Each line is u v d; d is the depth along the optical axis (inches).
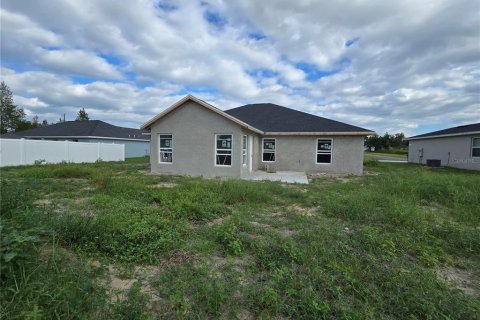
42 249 126.3
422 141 1003.3
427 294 106.3
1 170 537.0
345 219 220.2
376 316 96.0
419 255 155.2
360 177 542.3
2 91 1854.1
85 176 452.1
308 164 647.1
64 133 1097.4
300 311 97.3
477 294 116.7
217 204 248.1
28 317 73.3
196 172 521.3
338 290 106.6
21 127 1972.2
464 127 851.4
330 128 636.1
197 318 90.8
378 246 157.6
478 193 298.2
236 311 96.4
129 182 353.1
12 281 90.4
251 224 197.5
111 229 160.6
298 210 254.1
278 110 782.5
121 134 1253.1
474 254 160.1
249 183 365.1
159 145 546.0
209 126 511.2
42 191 307.0
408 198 293.9
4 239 95.5
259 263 138.0
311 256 140.1
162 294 106.3
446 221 210.7
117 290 106.6
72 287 93.3
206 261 137.4
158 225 183.0
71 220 158.1
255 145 646.5
